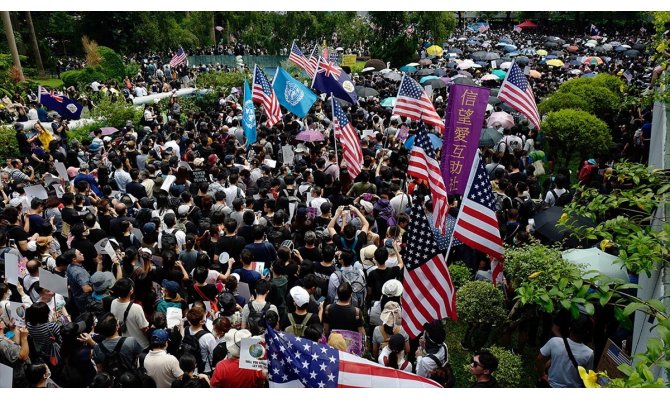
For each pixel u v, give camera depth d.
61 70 43.38
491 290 7.96
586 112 16.48
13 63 35.50
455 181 9.98
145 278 7.44
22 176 12.83
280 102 15.79
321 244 8.93
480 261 9.52
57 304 7.30
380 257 7.80
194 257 8.35
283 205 10.38
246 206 10.02
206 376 5.90
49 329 6.51
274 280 7.41
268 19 52.16
